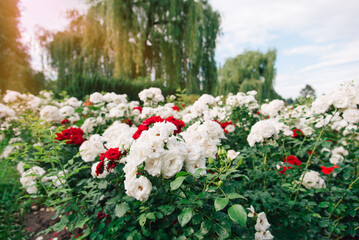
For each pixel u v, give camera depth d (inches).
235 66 780.6
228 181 63.3
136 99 451.2
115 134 78.5
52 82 585.0
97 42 540.1
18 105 185.2
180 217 43.8
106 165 63.2
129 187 47.0
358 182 80.7
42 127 84.4
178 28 516.1
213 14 564.4
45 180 82.4
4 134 151.2
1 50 627.2
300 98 140.5
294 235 75.5
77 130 100.2
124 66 488.7
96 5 525.3
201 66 553.0
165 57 529.7
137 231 63.3
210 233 50.5
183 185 53.9
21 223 108.8
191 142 64.6
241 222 37.0
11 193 125.4
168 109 131.3
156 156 43.9
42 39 569.0
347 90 81.9
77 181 94.9
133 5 498.6
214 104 133.3
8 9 668.7
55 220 108.4
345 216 84.2
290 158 89.0
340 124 111.7
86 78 429.7
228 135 119.0
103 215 81.4
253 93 142.7
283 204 80.3
